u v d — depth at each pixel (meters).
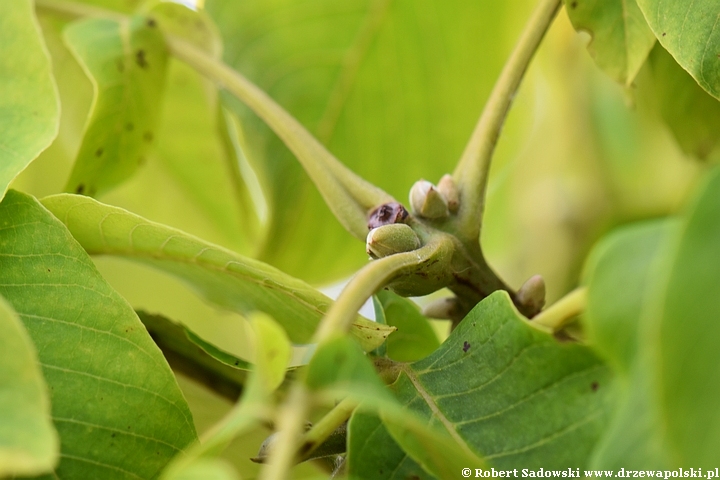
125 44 0.43
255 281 0.40
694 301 0.33
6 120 0.40
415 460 0.38
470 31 0.46
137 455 0.39
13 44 0.40
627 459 0.37
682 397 0.33
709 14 0.39
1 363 0.37
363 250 0.46
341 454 0.40
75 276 0.39
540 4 0.41
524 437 0.38
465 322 0.39
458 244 0.41
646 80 0.44
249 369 0.40
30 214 0.39
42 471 0.38
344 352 0.37
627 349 0.37
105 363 0.39
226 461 0.42
